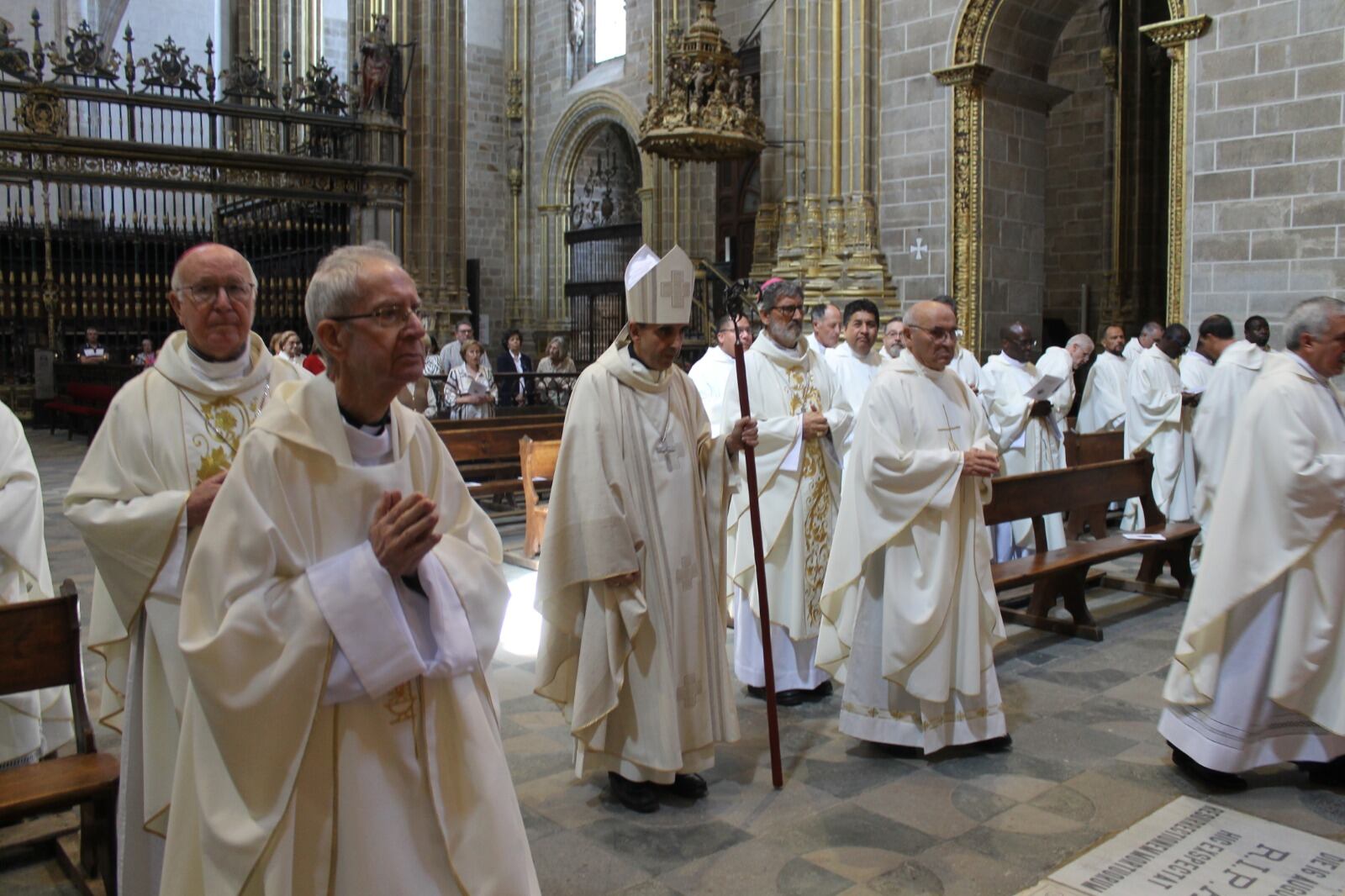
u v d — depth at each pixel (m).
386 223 20.00
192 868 2.26
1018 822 4.14
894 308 13.88
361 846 2.21
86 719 3.49
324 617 2.12
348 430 2.29
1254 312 10.67
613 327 25.72
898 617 4.60
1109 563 9.05
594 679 4.11
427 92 20.66
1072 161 18.12
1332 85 10.09
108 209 25.03
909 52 13.64
